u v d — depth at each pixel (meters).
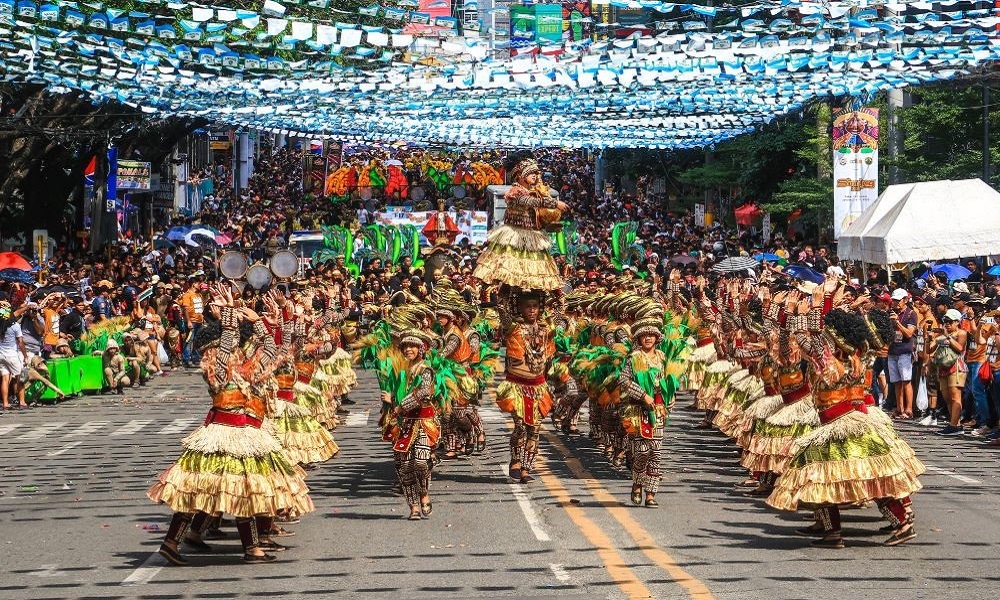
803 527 12.23
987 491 14.41
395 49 22.28
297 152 96.00
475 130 39.94
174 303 34.03
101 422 22.14
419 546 11.71
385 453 18.00
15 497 14.84
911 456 11.36
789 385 13.67
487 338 17.88
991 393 18.88
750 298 17.61
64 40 20.48
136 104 26.78
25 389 24.78
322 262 38.16
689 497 14.23
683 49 22.56
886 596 9.36
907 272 29.66
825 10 20.59
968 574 10.10
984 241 26.33
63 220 43.56
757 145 48.84
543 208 15.92
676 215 66.69
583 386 17.25
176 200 67.50
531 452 15.48
